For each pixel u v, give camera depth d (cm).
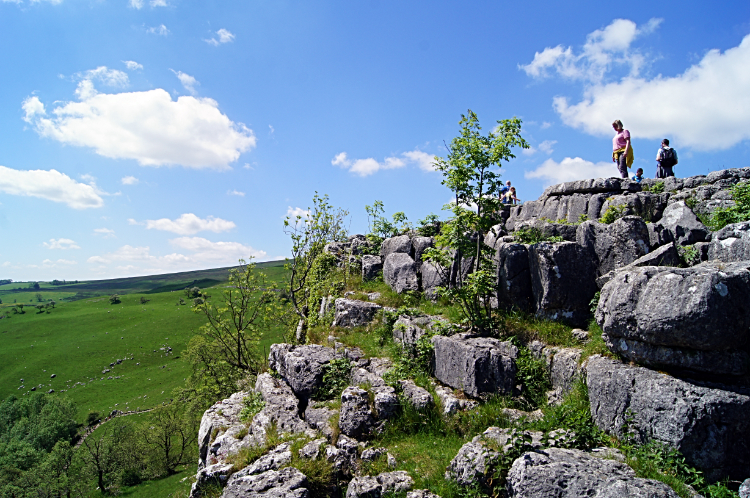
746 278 688
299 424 1094
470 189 1316
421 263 1695
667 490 570
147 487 4741
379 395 1042
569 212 1734
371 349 1344
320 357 1304
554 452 691
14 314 12725
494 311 1248
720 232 1002
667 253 1013
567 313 1120
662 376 737
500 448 756
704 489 623
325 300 1903
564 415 845
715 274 690
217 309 2750
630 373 776
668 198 1500
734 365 686
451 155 1352
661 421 700
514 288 1211
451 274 1471
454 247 1302
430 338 1222
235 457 995
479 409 983
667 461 661
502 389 1011
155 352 9488
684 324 696
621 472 629
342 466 917
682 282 722
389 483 825
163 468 5256
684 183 1532
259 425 1122
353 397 1034
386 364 1245
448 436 963
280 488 818
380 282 1798
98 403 7200
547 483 618
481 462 745
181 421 5409
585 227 1202
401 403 1044
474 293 1214
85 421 6606
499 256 1266
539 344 1075
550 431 804
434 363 1173
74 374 8475
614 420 779
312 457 928
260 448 989
